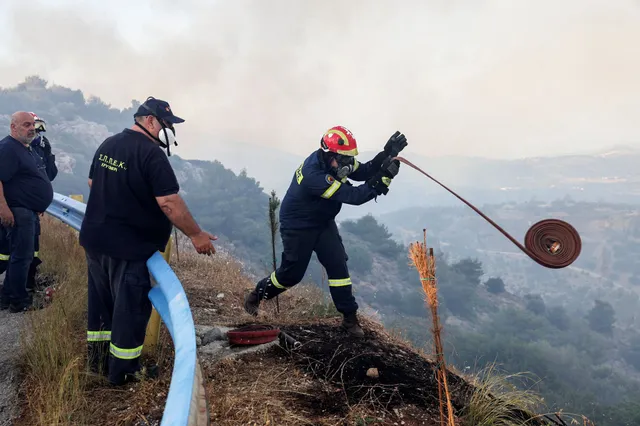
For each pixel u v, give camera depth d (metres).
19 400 3.00
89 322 3.28
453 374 3.80
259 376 3.29
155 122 2.97
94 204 3.00
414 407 3.17
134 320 3.02
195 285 6.04
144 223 2.99
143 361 3.40
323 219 4.27
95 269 3.14
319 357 3.68
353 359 3.71
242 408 2.83
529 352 110.12
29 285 5.23
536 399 3.38
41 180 4.69
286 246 4.38
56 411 2.64
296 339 3.97
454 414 3.13
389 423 2.91
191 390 1.42
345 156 4.11
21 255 4.60
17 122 4.49
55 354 3.22
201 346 3.75
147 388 2.98
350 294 4.34
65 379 2.87
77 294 4.52
